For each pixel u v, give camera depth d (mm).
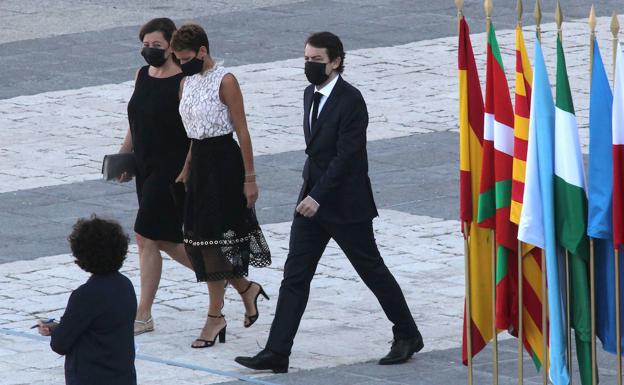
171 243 30453
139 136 29797
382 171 44438
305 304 27578
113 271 21141
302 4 73375
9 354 28938
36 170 45531
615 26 21500
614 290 22578
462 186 23500
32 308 32156
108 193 42781
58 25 70750
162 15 72500
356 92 27188
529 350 23641
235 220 28734
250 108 53062
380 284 27719
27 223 39688
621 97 21422
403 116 51094
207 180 28500
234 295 33219
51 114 53312
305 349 28953
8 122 52250
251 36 66312
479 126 23438
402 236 37438
